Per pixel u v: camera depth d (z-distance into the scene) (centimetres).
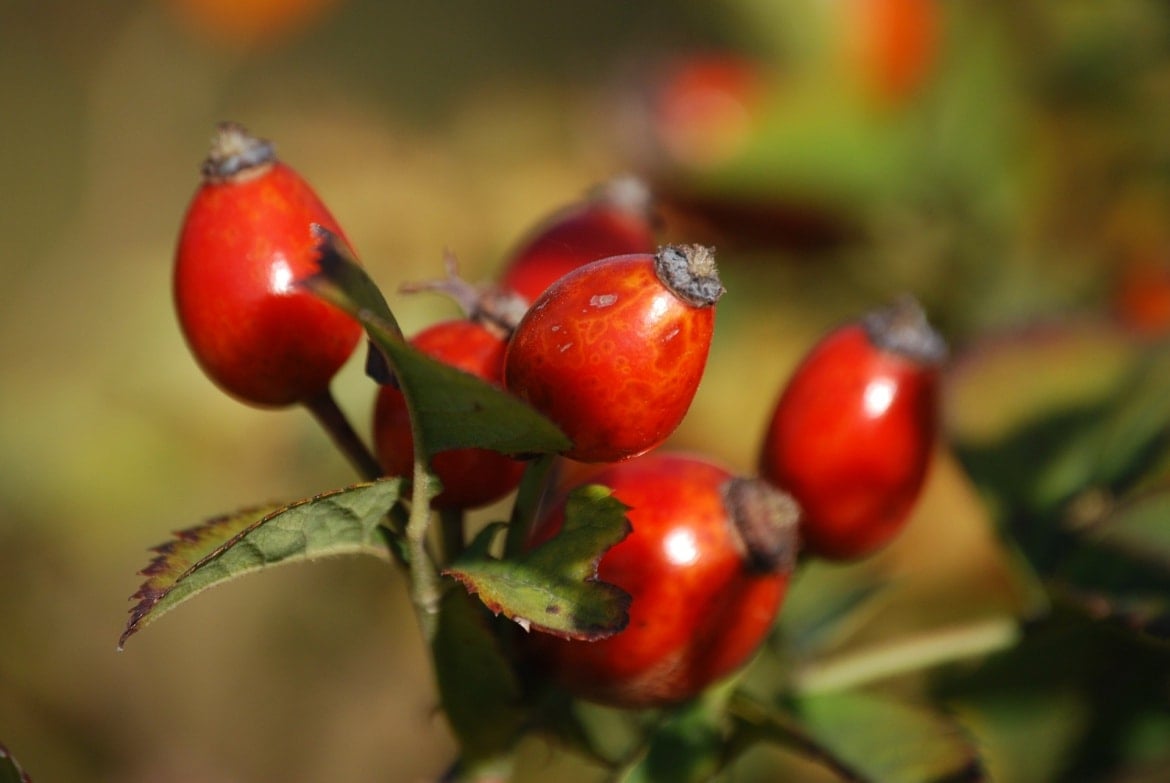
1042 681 28
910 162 33
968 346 30
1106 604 26
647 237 27
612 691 24
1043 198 34
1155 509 27
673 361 23
